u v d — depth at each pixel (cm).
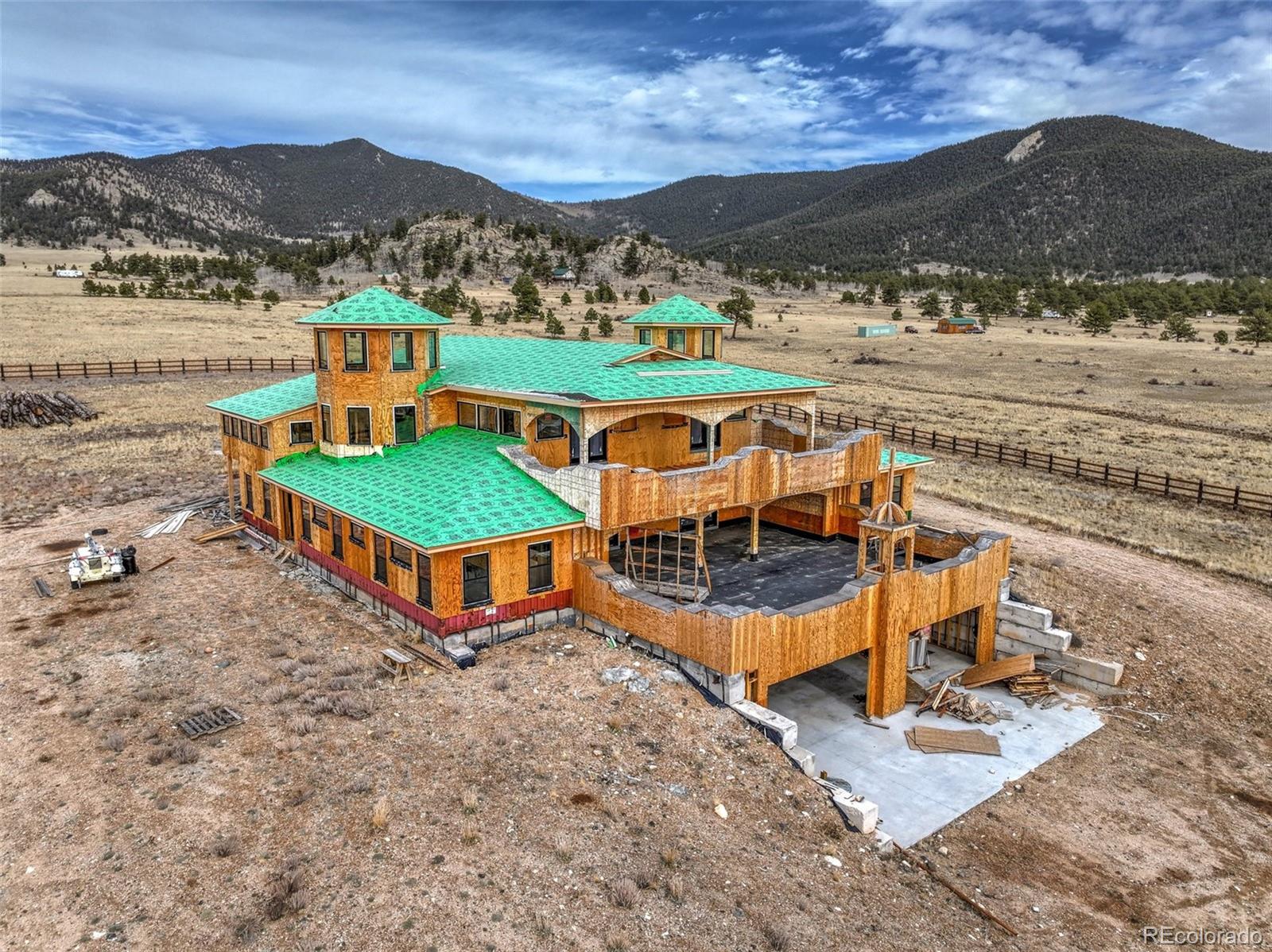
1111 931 1442
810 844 1520
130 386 6109
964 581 2378
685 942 1176
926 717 2197
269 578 2631
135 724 1684
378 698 1809
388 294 2828
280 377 6750
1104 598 2755
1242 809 1841
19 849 1294
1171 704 2273
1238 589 2836
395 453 2731
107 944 1102
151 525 3191
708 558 2616
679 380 2738
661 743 1703
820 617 1989
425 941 1121
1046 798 1850
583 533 2256
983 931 1395
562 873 1283
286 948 1099
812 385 2962
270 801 1422
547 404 2434
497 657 2036
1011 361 10056
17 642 2095
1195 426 6028
